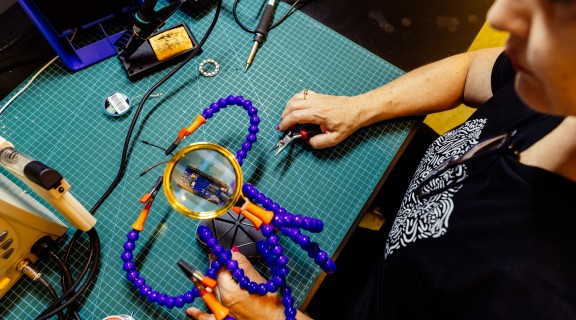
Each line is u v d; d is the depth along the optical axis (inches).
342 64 37.3
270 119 34.4
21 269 27.2
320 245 31.2
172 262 29.7
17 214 23.6
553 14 11.5
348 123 32.7
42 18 30.4
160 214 30.8
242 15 37.8
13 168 22.4
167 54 34.4
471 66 33.3
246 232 29.8
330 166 33.5
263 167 32.7
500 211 19.8
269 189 32.2
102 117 33.3
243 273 26.4
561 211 18.0
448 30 41.9
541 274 17.8
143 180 31.6
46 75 34.0
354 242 40.3
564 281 17.4
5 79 34.0
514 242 18.8
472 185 22.1
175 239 30.3
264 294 26.5
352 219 32.2
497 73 29.8
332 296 38.6
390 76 37.4
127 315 26.6
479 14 42.8
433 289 21.6
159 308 28.4
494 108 25.4
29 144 32.0
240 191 24.0
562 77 12.8
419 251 22.9
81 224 26.6
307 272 30.3
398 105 33.9
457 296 20.5
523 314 17.9
